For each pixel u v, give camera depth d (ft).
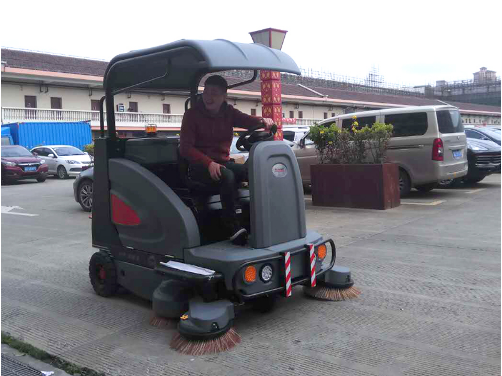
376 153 31.63
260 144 12.84
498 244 21.29
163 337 12.83
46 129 85.87
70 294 16.70
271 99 40.63
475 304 14.46
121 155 15.38
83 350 12.26
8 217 33.99
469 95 225.97
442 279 16.83
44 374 11.15
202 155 13.10
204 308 12.03
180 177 14.30
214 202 14.52
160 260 13.84
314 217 29.07
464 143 36.09
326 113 137.69
